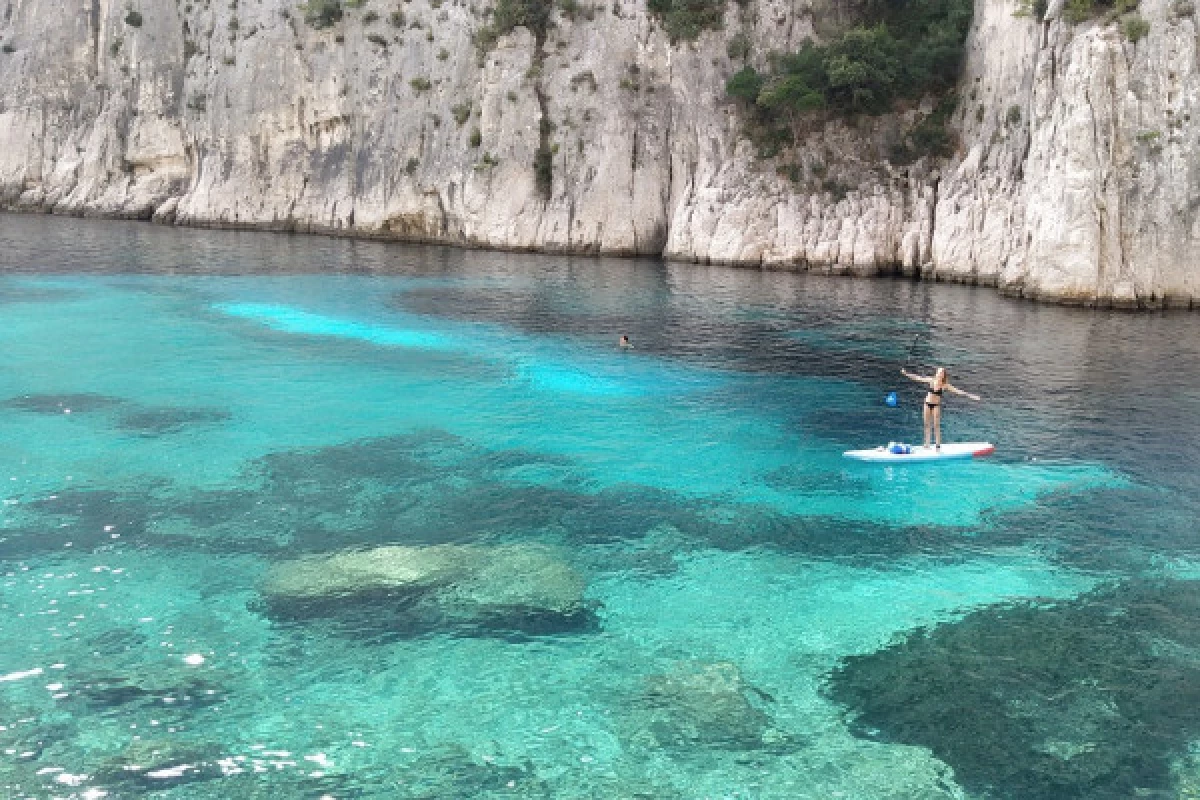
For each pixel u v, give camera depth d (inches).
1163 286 1530.5
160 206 2960.1
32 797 327.3
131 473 669.3
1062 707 409.4
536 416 855.1
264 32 2851.9
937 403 759.7
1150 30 1508.4
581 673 426.0
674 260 2272.4
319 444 753.0
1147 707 410.6
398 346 1144.2
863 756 370.3
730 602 503.5
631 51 2422.5
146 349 1073.5
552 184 2436.0
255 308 1380.4
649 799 339.6
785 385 995.9
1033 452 770.2
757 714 398.0
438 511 620.1
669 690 414.0
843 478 706.2
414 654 437.4
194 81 2970.0
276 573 517.0
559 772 353.7
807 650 454.6
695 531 600.1
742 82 2226.9
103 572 511.2
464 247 2504.9
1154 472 723.4
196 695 396.8
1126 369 1079.6
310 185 2817.4
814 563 555.8
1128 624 487.2
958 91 2087.8
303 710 388.8
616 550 567.2
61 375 941.8
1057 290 1581.0
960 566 556.1
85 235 2373.3
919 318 1439.5
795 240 2108.8
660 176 2384.4
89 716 378.0
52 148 3137.3
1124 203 1530.5
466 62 2605.8
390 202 2652.6
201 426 789.2
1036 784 356.5
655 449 767.1
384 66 2721.5
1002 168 1886.1
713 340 1240.2
